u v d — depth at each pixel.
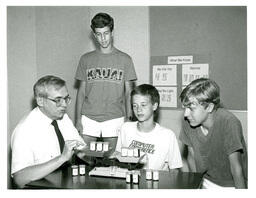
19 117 1.79
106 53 1.88
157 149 1.44
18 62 1.79
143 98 1.44
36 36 1.93
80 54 2.34
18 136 1.23
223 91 2.03
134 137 1.49
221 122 1.37
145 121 1.47
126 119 2.00
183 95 1.41
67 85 2.21
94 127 1.87
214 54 2.04
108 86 1.87
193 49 2.12
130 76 1.89
